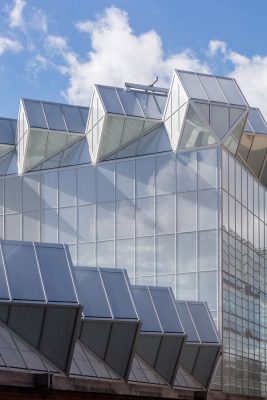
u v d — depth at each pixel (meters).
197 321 48.22
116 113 53.84
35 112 57.09
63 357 36.34
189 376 46.62
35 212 57.19
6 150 59.34
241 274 53.31
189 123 52.12
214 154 51.53
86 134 57.00
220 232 50.84
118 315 39.84
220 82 53.59
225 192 51.72
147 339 42.66
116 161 54.88
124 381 39.69
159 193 53.19
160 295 44.84
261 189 57.56
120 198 54.47
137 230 53.66
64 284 37.06
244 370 52.06
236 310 52.09
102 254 54.59
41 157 57.50
